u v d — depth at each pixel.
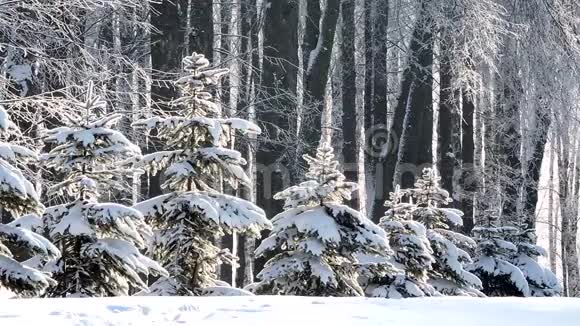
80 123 17.17
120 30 36.94
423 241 23.64
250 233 18.42
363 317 10.34
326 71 40.31
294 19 36.94
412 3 43.47
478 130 50.91
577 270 55.41
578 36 40.59
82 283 16.58
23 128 26.70
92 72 28.98
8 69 27.33
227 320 9.65
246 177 18.72
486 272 28.75
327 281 19.47
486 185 46.69
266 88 36.59
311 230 19.73
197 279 18.44
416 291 23.06
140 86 33.50
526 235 31.22
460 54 41.50
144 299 12.22
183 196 18.14
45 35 27.67
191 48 32.91
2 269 14.97
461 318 10.69
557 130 46.19
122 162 18.09
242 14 43.38
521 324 10.24
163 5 31.66
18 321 9.02
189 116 18.91
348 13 43.38
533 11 40.12
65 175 17.44
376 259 21.39
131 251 16.80
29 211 15.57
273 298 12.86
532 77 41.84
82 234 16.23
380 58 44.56
